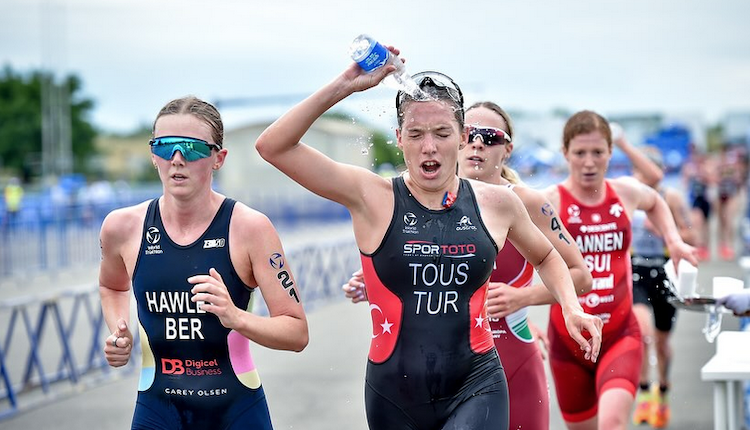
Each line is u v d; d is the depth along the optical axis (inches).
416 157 214.2
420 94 211.8
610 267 327.9
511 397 280.2
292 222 1777.8
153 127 223.1
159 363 226.2
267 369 535.8
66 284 989.8
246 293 226.7
